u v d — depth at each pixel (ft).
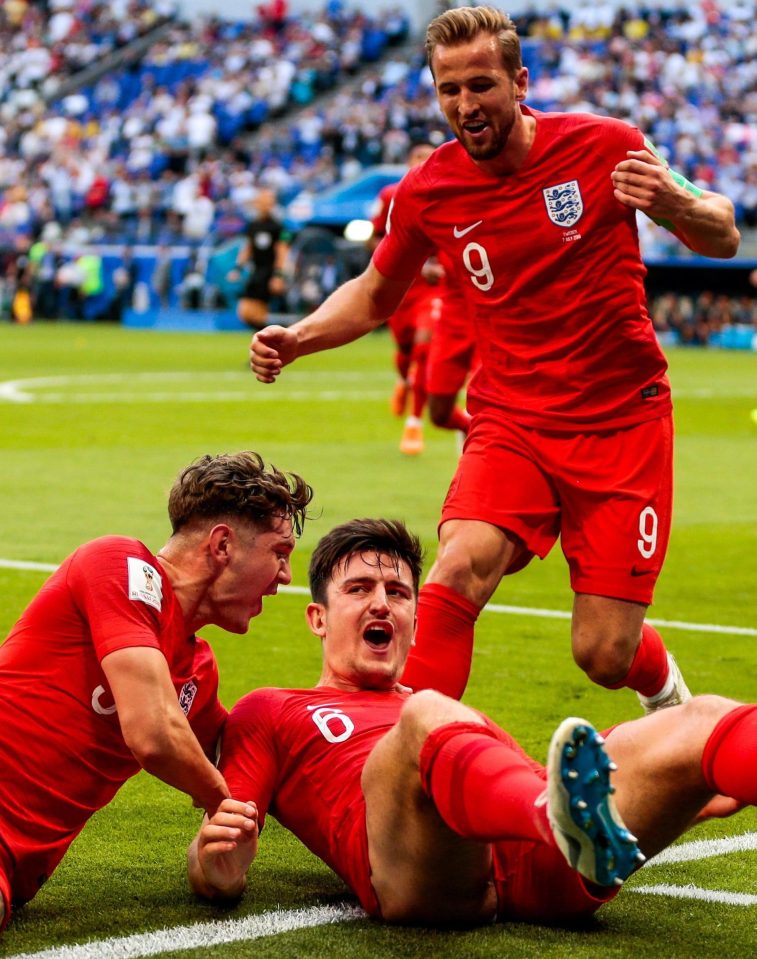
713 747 9.37
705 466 39.29
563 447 13.69
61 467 35.81
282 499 10.55
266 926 10.23
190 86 128.06
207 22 135.54
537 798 8.71
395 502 30.96
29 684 10.22
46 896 10.89
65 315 114.01
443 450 40.70
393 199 14.44
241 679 17.67
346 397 56.75
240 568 10.48
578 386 13.66
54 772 10.19
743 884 11.36
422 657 13.26
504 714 16.35
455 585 13.42
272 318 100.01
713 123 113.19
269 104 124.77
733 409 55.67
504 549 13.64
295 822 10.94
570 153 13.43
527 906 10.30
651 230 95.91
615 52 119.65
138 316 107.76
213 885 10.57
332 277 99.35
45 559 24.47
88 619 10.15
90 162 124.06
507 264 13.70
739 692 17.52
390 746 9.70
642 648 13.87
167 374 65.62
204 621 10.62
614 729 10.07
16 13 144.05
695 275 99.04
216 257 104.68
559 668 18.54
